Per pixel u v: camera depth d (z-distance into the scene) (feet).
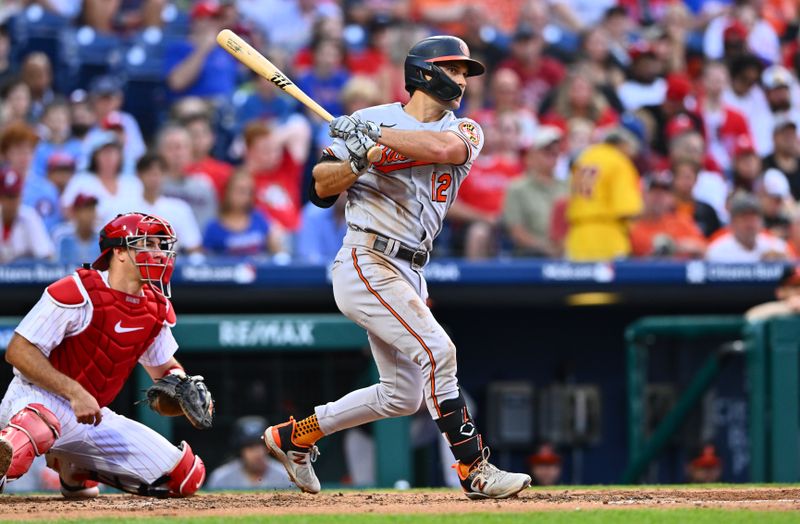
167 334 63.00
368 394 59.93
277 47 144.56
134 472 62.69
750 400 108.58
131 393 104.58
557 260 127.75
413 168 56.85
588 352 142.20
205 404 62.18
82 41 139.44
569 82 145.48
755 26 159.94
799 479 105.81
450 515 50.42
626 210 133.18
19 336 57.47
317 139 135.95
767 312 109.91
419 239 57.88
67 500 65.00
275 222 130.00
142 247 58.39
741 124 151.43
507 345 140.67
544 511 52.47
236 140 136.15
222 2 142.82
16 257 121.29
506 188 134.62
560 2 155.63
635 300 138.00
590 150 134.00
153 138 136.67
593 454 140.67
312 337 102.99
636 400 122.21
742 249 136.67
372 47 145.48
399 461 101.09
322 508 56.39
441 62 57.06
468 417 57.47
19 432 57.36
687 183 140.97
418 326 56.08
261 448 101.30
